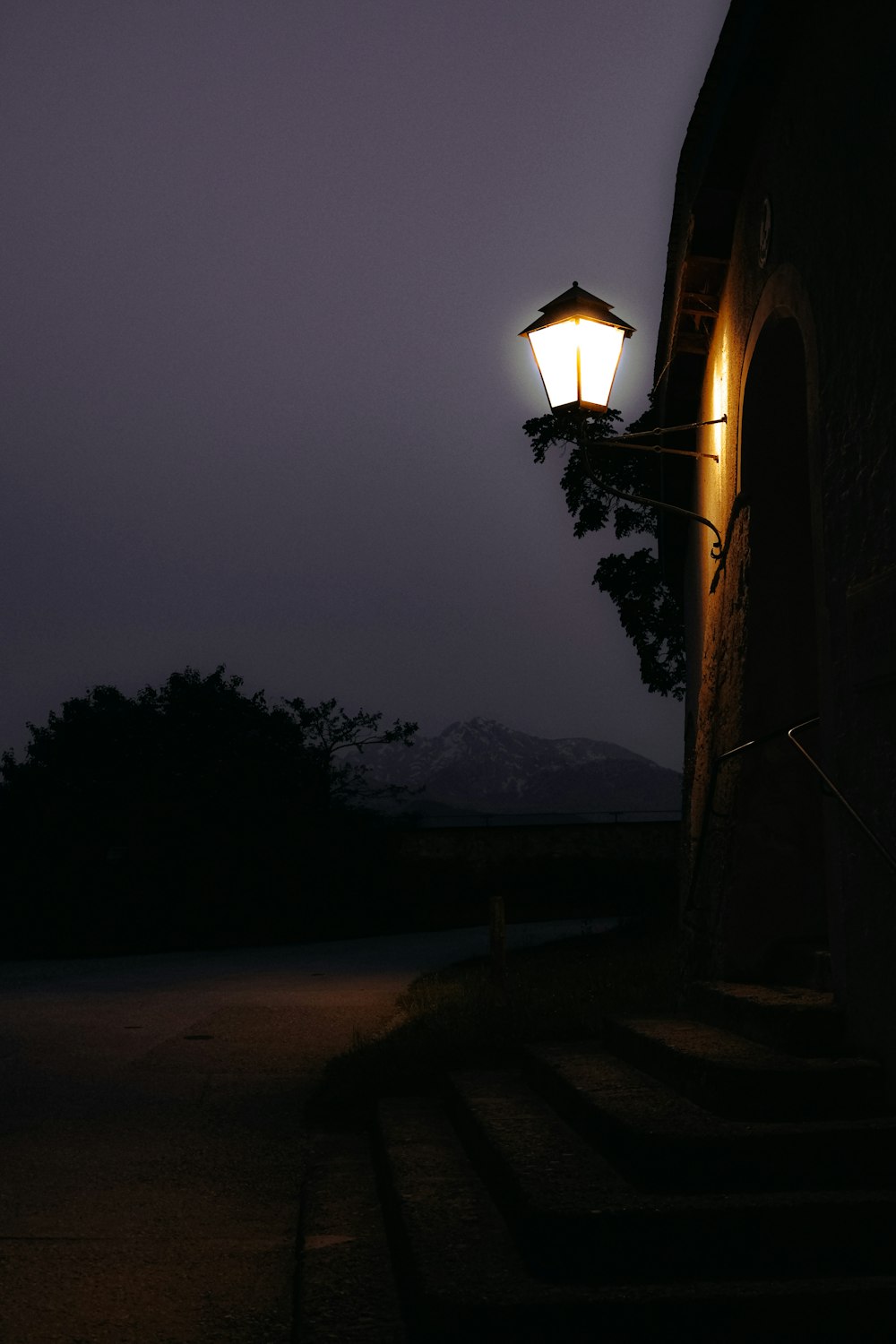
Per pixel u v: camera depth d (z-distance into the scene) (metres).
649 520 21.95
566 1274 3.52
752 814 6.23
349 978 16.95
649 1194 3.76
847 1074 4.18
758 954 6.10
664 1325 3.27
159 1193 5.44
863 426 4.62
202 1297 4.12
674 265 8.27
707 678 8.09
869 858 4.44
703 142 6.83
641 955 13.43
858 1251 3.58
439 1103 6.66
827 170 5.06
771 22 5.59
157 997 14.69
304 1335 3.54
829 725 4.98
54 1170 5.85
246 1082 8.32
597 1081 5.07
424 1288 3.42
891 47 4.30
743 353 6.79
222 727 38.97
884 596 4.31
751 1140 3.84
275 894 29.77
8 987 16.94
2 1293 4.14
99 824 28.88
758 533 6.49
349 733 40.66
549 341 7.78
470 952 22.19
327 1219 4.86
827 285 5.05
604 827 36.28
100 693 39.81
